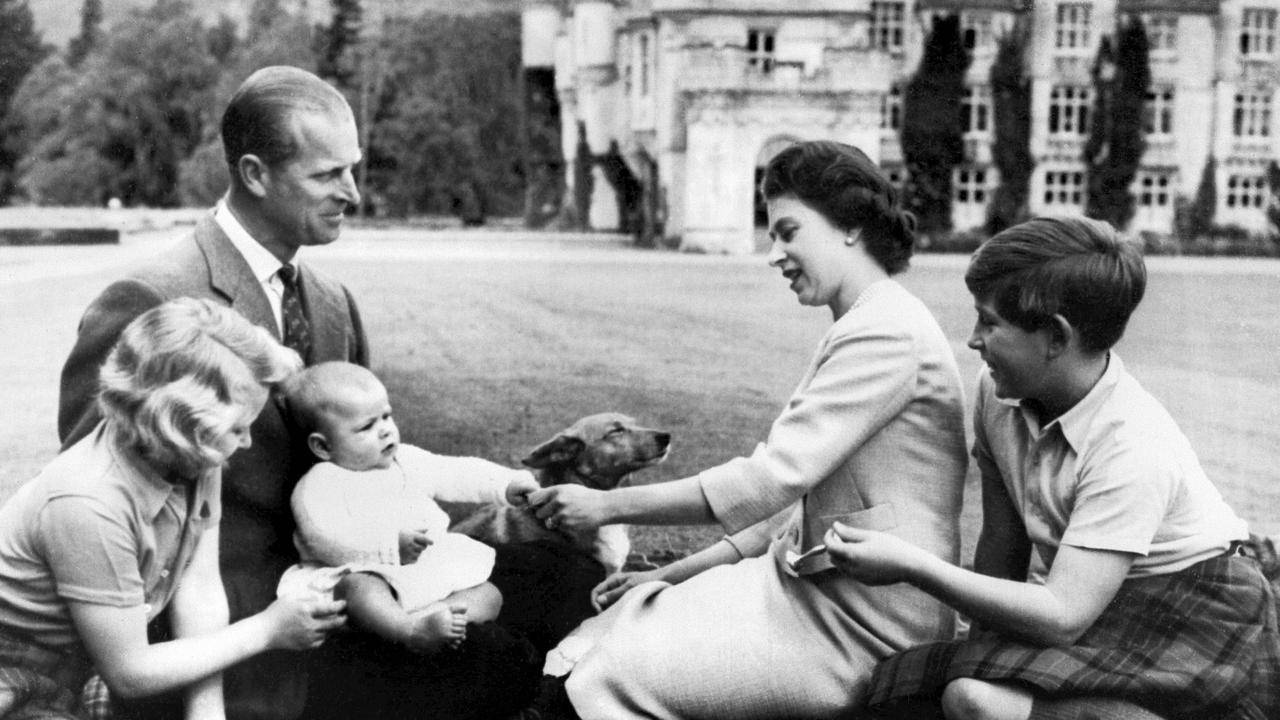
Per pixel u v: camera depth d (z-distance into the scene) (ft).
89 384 11.35
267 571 12.35
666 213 118.73
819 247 11.62
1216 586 10.59
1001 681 10.36
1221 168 133.28
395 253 91.45
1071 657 10.29
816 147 11.66
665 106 118.83
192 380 10.09
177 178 127.24
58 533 10.11
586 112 138.51
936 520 11.55
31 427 29.53
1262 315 60.08
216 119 129.70
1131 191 132.87
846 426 11.16
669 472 26.22
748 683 11.41
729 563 13.34
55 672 10.50
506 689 12.23
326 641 12.35
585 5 136.87
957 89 131.23
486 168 144.77
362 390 12.10
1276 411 34.73
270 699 11.85
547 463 13.43
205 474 10.88
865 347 11.21
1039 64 132.26
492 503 14.17
